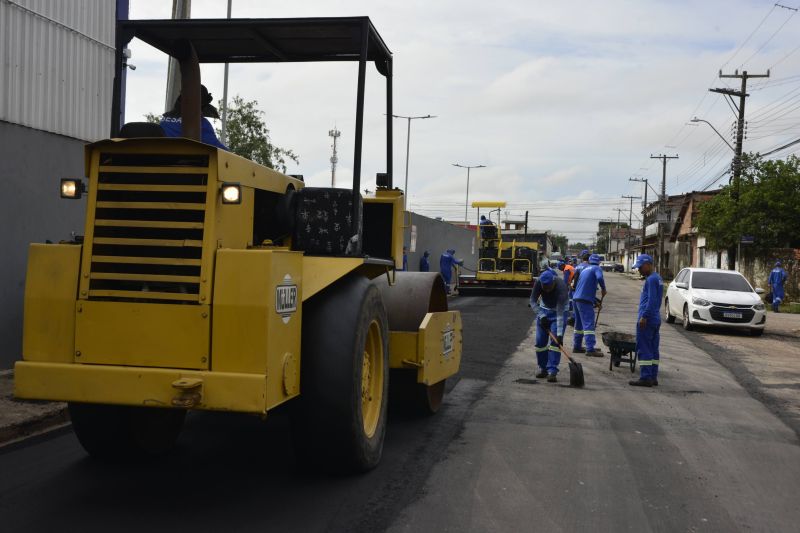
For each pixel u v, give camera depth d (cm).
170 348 459
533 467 607
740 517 502
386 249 709
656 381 1042
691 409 880
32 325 475
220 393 447
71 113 1074
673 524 484
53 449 631
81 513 473
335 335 522
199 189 470
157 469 577
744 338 1805
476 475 579
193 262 462
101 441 569
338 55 695
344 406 519
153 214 476
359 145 565
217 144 624
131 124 539
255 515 474
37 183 1012
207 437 684
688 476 595
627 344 1137
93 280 473
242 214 510
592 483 568
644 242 9519
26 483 536
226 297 454
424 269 2972
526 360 1251
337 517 474
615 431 749
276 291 461
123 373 456
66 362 470
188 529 447
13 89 966
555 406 872
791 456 670
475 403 878
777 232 3694
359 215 571
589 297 1330
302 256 501
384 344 603
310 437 527
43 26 1018
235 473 568
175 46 635
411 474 575
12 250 970
